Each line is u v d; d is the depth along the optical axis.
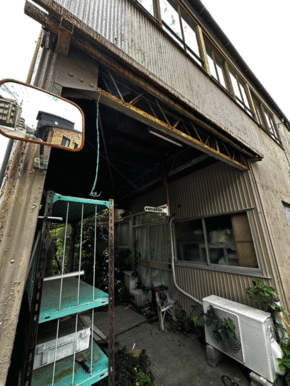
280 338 2.65
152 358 3.00
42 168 1.16
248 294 3.03
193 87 2.83
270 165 4.73
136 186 5.83
